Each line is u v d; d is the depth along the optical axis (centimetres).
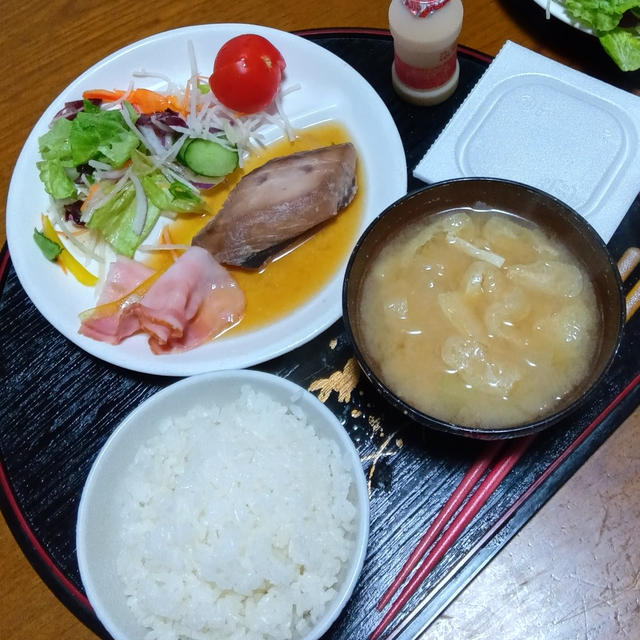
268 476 31
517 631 31
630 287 36
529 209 34
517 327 32
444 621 31
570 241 33
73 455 35
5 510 34
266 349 35
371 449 34
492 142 39
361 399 35
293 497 30
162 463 32
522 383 32
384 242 34
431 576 32
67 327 37
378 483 34
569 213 32
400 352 33
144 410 32
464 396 32
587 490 33
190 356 37
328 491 31
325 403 35
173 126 43
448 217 35
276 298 39
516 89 40
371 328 33
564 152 38
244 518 30
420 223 35
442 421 29
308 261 40
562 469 33
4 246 41
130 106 43
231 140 43
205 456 32
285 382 32
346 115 43
